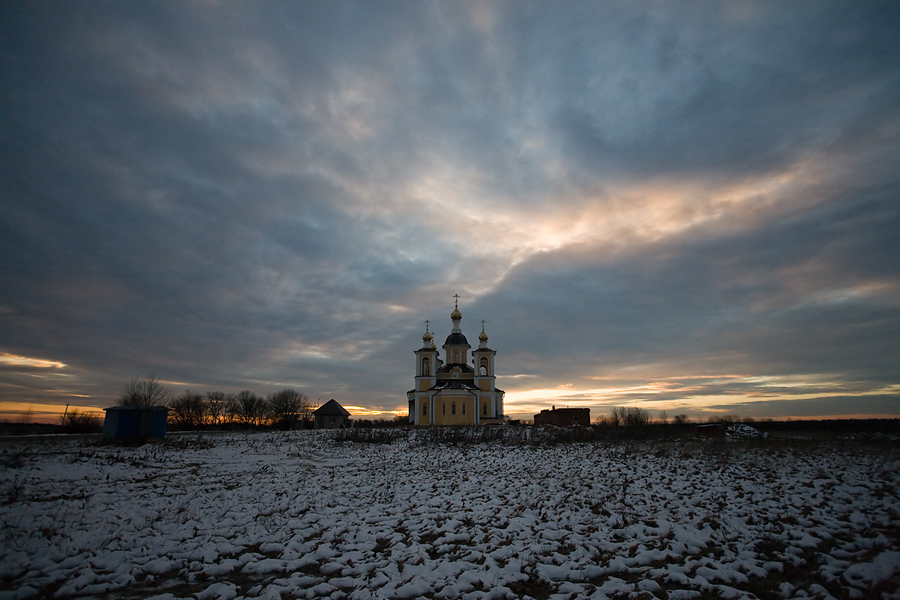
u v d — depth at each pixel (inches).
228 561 357.4
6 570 315.9
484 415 2613.2
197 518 470.0
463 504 548.7
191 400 3221.0
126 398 2001.7
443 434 1483.8
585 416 2014.0
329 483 702.5
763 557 358.9
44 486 606.2
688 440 1244.5
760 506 494.6
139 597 297.4
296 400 3587.6
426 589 310.7
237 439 1533.0
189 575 332.2
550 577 332.5
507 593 303.4
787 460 836.0
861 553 358.9
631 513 486.0
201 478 730.2
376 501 572.1
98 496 545.6
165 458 959.6
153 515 472.7
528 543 400.2
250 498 575.8
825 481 613.0
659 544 393.4
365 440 1457.9
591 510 504.4
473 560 364.8
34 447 1066.7
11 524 406.9
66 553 356.8
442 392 2372.0
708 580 322.3
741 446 1060.5
